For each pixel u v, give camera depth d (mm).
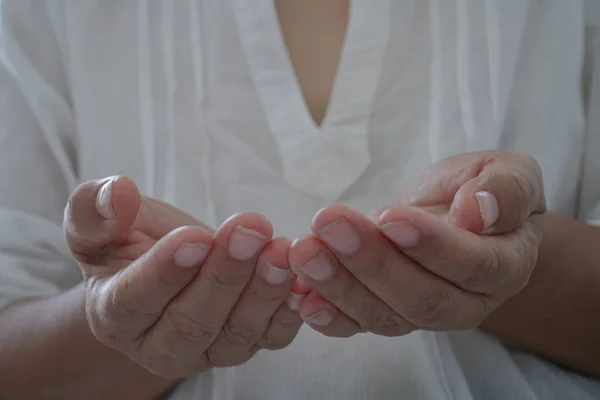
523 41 371
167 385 316
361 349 326
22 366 302
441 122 361
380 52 353
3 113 355
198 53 365
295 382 322
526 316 325
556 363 347
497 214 243
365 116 353
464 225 246
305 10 364
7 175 350
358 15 352
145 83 365
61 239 358
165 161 358
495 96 363
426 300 233
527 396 319
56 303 314
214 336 245
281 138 351
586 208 375
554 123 365
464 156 285
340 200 356
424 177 288
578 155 366
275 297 237
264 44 355
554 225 328
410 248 220
